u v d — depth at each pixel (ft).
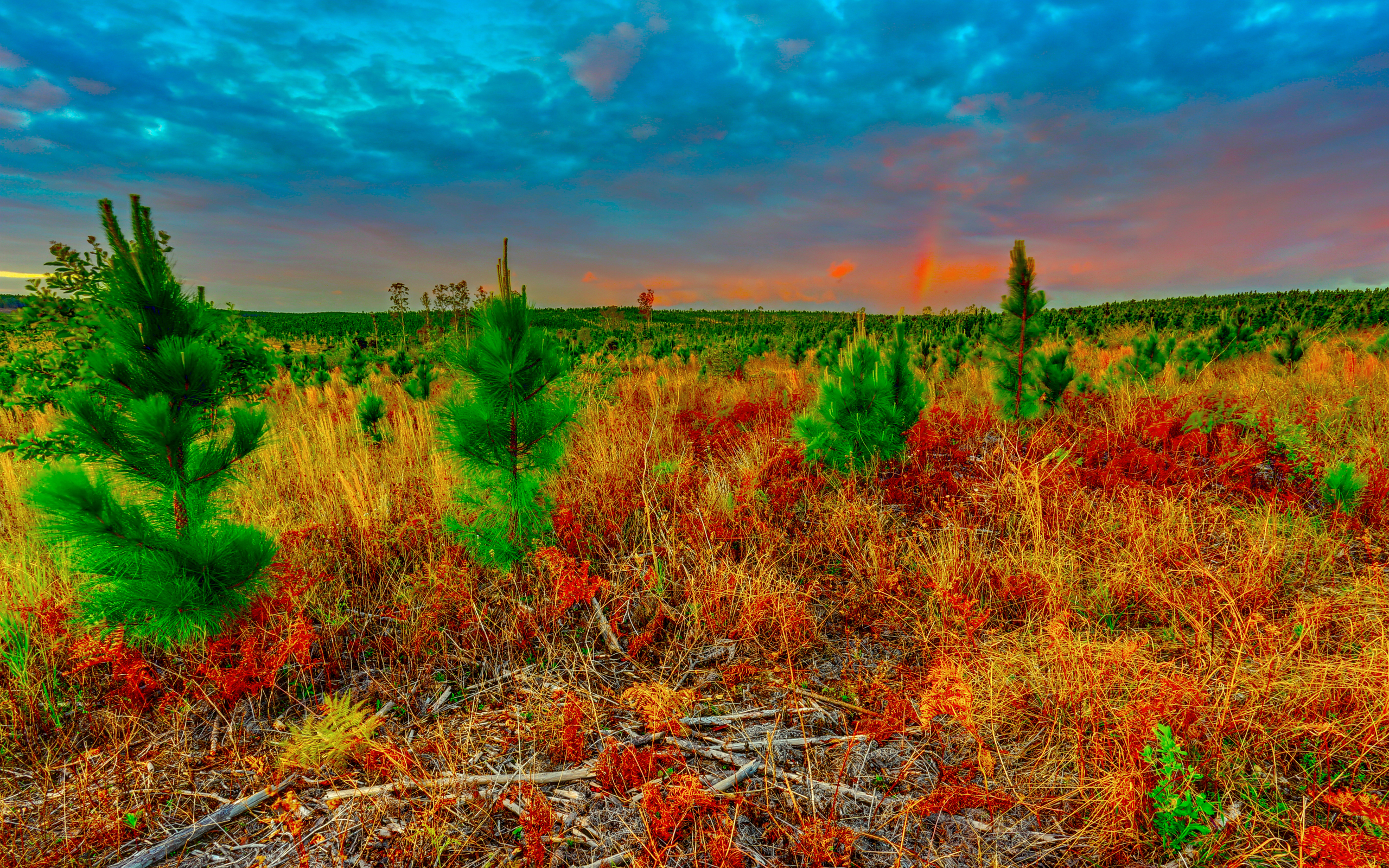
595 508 15.48
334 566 12.94
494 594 12.05
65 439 11.34
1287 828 6.45
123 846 6.86
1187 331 67.51
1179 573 11.46
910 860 6.50
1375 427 18.44
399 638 10.83
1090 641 9.27
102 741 8.47
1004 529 14.29
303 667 9.84
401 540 13.66
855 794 7.41
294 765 7.83
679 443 21.16
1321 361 30.83
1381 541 12.30
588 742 8.52
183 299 10.11
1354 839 5.57
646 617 11.53
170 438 9.21
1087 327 83.56
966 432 21.56
